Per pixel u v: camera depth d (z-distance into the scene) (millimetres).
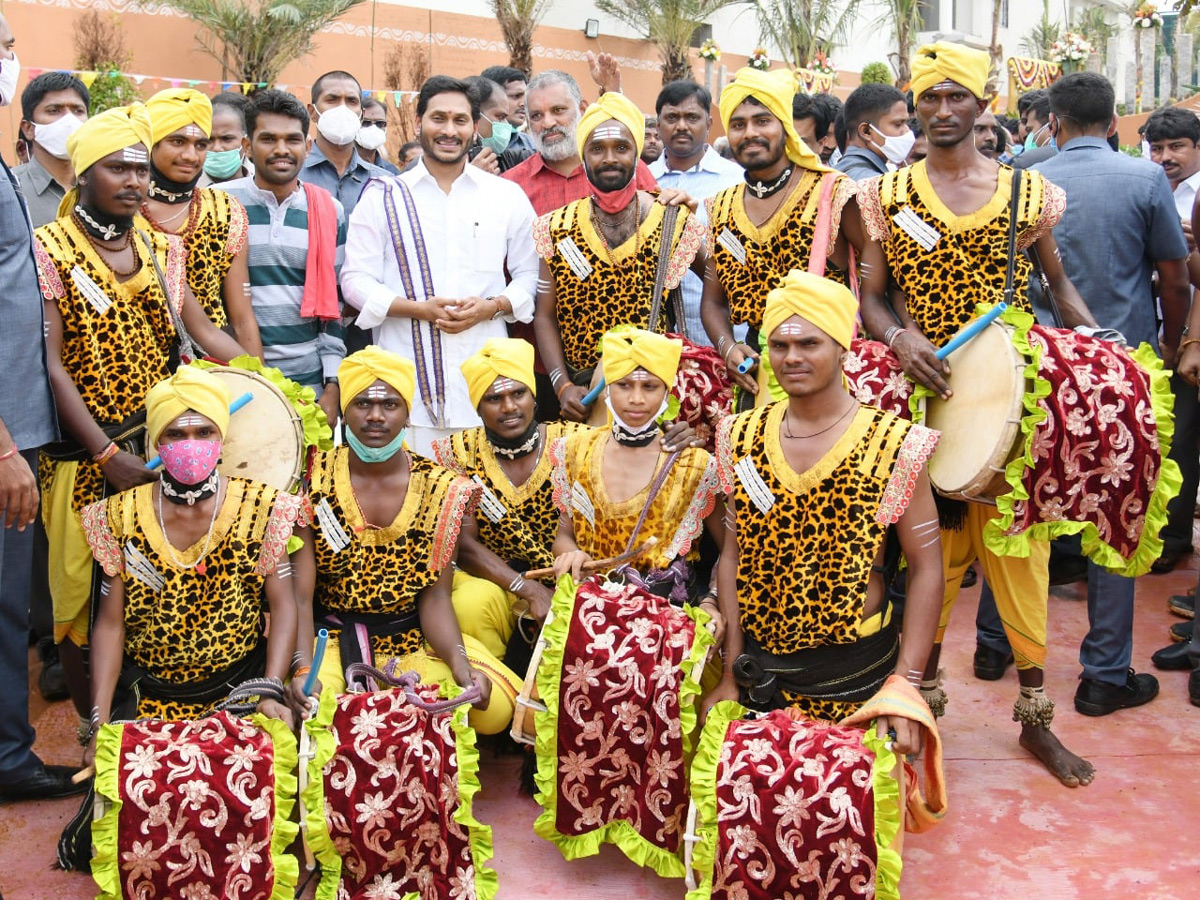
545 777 3320
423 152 4648
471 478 3922
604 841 3432
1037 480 3270
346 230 4844
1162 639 4887
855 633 3180
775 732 3057
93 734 3164
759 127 3873
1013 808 3619
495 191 4707
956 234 3518
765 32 18547
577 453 3721
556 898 3238
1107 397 3252
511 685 3684
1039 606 3746
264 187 4598
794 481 3213
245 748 3092
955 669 4695
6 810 3684
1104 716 4238
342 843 3096
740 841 2957
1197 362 4395
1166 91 20922
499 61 15445
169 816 2965
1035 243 3602
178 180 4145
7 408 3473
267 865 3016
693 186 5523
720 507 3645
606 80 6406
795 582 3211
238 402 3764
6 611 3564
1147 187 4375
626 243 4305
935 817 3094
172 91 4133
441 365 4578
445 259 4605
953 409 3428
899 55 19484
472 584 3951
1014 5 23625
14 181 3496
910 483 3111
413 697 3221
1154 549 3377
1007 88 21094
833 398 3195
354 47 14180
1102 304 4469
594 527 3684
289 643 3387
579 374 4414
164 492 3332
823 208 3861
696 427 4066
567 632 3346
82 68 11938
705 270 4426
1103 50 22375
